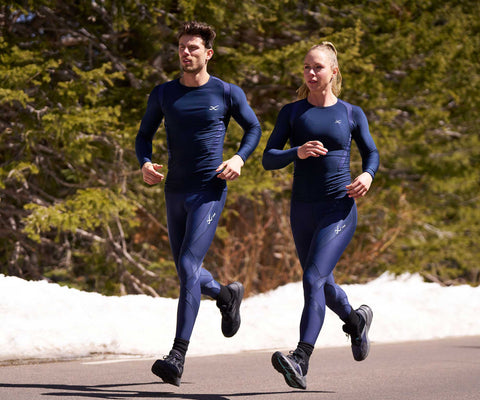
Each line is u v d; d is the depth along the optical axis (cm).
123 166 3059
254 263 3303
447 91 3556
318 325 873
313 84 920
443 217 4469
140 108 3092
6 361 1166
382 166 3694
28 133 2792
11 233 3406
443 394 932
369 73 3272
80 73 2734
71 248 3697
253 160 2873
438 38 3444
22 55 2706
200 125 929
